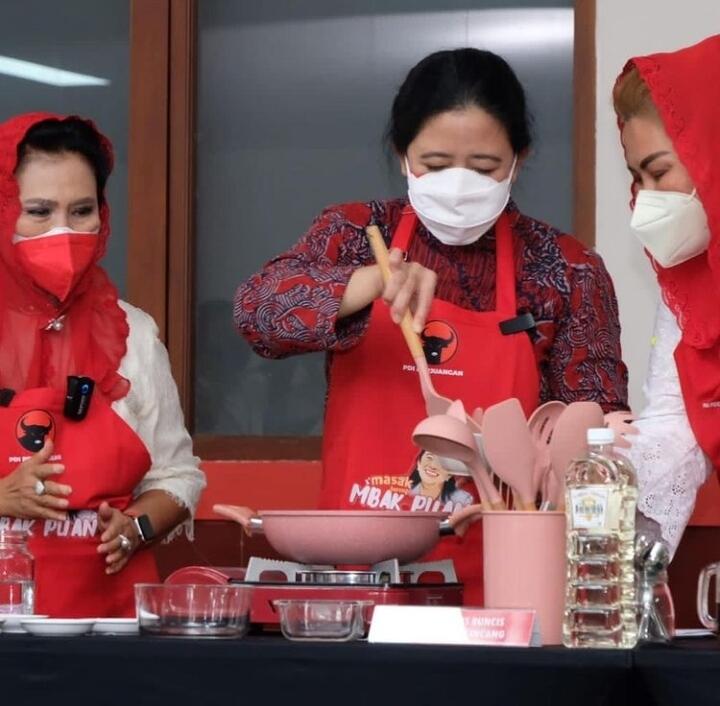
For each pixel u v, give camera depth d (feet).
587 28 21.06
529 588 10.03
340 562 10.64
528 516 10.06
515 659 8.77
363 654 8.88
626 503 9.78
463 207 13.10
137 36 21.57
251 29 21.85
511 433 10.27
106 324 14.70
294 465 20.27
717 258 11.85
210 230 21.84
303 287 12.69
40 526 13.70
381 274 12.32
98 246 14.75
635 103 12.28
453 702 8.82
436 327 13.30
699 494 18.69
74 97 22.02
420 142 13.17
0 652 9.18
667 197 12.14
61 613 13.67
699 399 12.29
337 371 13.67
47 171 14.02
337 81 21.71
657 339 12.97
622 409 13.56
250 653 8.97
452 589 10.82
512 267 13.61
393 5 21.63
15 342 14.30
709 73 11.96
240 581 11.07
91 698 9.12
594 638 9.57
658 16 20.88
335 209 13.97
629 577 9.74
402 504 13.20
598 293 13.80
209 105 21.89
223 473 20.38
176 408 15.12
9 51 22.16
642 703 8.75
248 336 12.97
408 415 13.35
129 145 21.63
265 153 21.79
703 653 8.66
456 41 21.50
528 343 13.37
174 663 9.04
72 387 14.02
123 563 13.80
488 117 13.06
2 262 14.38
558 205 21.21
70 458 13.91
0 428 13.85
